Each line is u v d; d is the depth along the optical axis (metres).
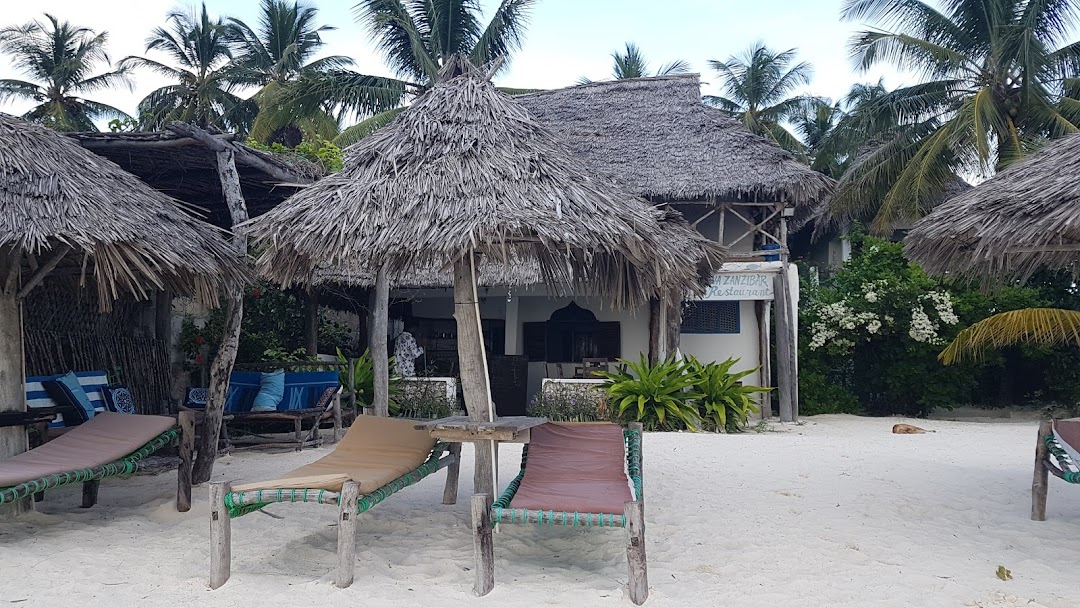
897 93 17.91
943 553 5.16
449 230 4.77
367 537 5.61
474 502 4.35
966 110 16.14
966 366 15.85
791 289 14.90
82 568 4.71
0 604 4.11
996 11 16.84
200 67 28.92
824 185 13.78
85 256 5.67
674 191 13.97
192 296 6.92
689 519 6.16
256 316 13.31
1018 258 6.37
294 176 8.67
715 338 15.18
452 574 4.72
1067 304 15.67
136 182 6.62
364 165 5.44
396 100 18.66
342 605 4.12
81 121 28.83
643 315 15.12
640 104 16.14
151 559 4.96
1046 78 16.97
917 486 7.47
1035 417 16.09
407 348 14.44
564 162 5.40
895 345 16.38
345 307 15.34
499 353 15.87
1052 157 6.01
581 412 12.87
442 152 5.30
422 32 19.88
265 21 29.41
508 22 19.50
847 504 6.68
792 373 14.34
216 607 4.11
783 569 4.81
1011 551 5.24
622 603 4.16
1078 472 5.64
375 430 6.01
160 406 10.60
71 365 9.06
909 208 17.09
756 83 29.50
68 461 5.64
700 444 10.34
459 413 13.71
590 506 4.35
